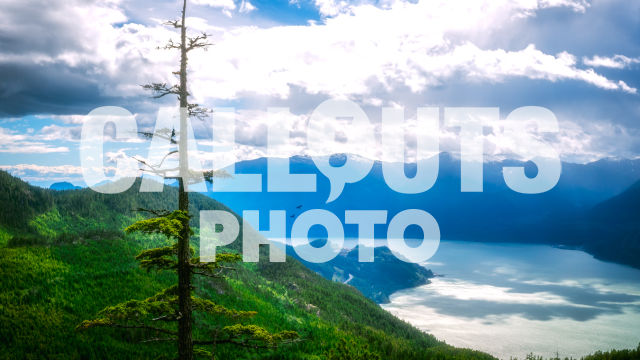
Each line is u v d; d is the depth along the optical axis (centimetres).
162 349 7719
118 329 8338
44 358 7244
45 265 11400
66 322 8612
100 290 10400
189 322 2130
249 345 2131
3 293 9431
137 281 11312
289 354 8588
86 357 7400
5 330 7912
